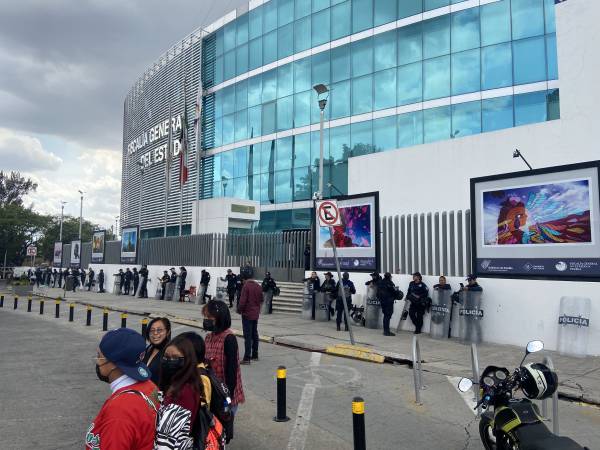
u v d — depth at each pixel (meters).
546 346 10.92
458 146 14.27
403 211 15.49
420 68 26.25
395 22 27.36
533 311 11.24
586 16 11.59
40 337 13.52
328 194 29.33
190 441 2.74
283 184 31.94
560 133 12.02
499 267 11.92
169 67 42.12
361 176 16.94
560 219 10.92
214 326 4.75
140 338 2.51
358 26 28.97
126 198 51.31
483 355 10.36
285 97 32.41
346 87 29.17
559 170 11.02
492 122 23.88
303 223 30.56
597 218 10.38
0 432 5.80
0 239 56.38
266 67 33.78
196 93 38.41
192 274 25.73
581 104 11.62
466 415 6.49
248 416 6.40
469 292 11.97
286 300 19.55
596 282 10.30
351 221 15.91
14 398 7.31
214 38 38.22
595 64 11.40
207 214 29.25
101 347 2.43
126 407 2.26
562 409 6.95
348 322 11.33
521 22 23.48
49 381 8.40
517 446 4.08
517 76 23.41
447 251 13.56
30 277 44.75
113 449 2.16
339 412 6.60
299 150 31.27
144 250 30.75
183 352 3.01
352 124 28.69
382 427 6.01
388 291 13.15
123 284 30.92
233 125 35.88
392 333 13.20
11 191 71.12
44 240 72.25
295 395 7.46
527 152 12.68
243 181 34.59
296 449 5.26
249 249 23.38
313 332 13.57
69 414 6.53
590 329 10.27
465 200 14.00
